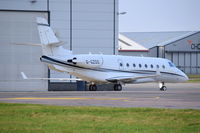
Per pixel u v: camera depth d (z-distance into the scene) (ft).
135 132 130.21
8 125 140.97
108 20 408.46
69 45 400.67
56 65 326.65
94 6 404.77
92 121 150.10
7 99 230.48
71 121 149.89
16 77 377.71
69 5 399.24
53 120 151.84
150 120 152.97
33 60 380.78
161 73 381.19
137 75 370.94
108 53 409.69
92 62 341.82
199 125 143.23
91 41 405.39
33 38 378.94
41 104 201.87
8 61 375.86
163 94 275.80
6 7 383.65
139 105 201.46
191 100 228.43
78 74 339.98
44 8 393.29
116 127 138.10
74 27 401.08
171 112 172.24
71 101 219.41
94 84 364.79
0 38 374.02
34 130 131.85
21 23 376.68
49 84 385.91
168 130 133.80
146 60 377.50
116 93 287.69
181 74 391.65
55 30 396.57
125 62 364.79
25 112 170.50
